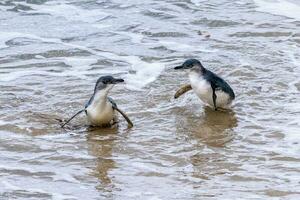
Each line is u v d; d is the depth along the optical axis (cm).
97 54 1886
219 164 1257
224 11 2219
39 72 1753
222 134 1398
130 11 2250
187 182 1188
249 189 1155
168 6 2283
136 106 1550
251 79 1681
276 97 1581
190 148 1332
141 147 1341
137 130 1426
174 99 1587
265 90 1617
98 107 1416
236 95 1597
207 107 1543
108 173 1230
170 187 1170
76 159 1288
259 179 1191
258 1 2309
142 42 1977
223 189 1157
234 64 1770
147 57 1853
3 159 1283
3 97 1578
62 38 2016
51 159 1288
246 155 1292
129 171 1238
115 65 1805
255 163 1258
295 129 1409
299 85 1641
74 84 1669
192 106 1551
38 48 1927
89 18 2194
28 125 1441
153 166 1257
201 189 1159
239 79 1683
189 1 2327
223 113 1509
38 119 1474
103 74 1742
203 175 1214
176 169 1242
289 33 2006
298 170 1225
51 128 1433
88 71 1764
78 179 1205
